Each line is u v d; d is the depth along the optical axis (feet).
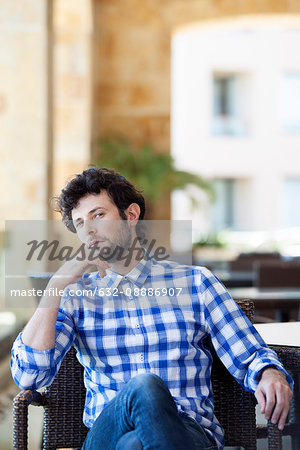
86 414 8.04
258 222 76.28
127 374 7.84
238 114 75.56
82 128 32.42
